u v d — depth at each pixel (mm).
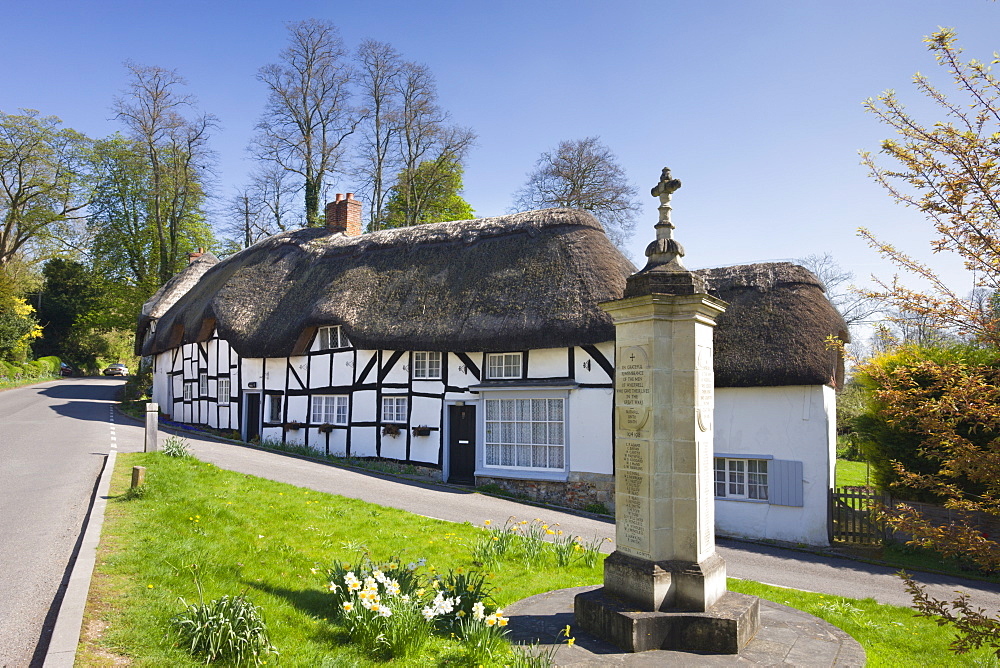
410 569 5840
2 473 10336
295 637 4668
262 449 17078
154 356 27812
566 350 13836
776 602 6797
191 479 9672
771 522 12383
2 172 35969
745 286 13961
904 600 8234
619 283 14062
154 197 36500
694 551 5363
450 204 35719
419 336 15086
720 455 12906
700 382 5578
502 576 7000
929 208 4461
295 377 18125
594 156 31500
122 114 33719
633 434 5648
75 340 47062
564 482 13367
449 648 4727
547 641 5160
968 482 10648
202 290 23703
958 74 4336
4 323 36156
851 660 4980
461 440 14945
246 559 6250
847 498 12109
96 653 4039
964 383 4258
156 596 4953
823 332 12734
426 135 32062
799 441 12344
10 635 4480
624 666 4707
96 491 8570
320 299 17234
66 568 5887
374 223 33000
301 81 31250
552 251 15039
